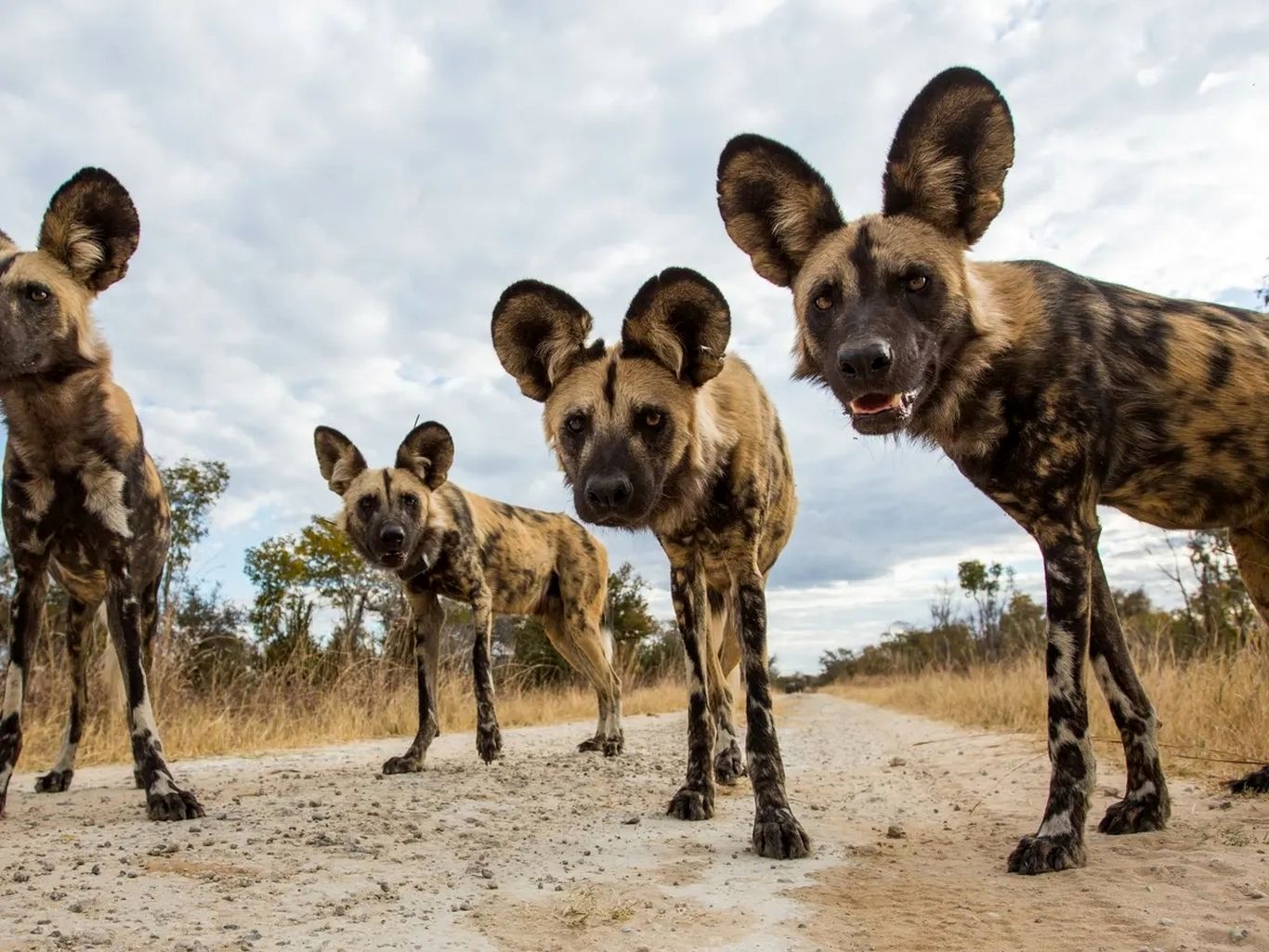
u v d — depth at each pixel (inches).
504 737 102.5
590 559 93.9
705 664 47.1
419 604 76.4
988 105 37.0
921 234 37.0
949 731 98.6
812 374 40.4
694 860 35.9
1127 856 33.3
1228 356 38.6
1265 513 41.7
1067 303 37.8
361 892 31.2
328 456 86.4
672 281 43.3
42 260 49.0
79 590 59.8
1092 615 38.9
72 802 53.1
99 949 25.2
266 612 145.1
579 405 43.9
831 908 28.8
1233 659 68.6
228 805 49.5
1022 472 36.4
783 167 39.8
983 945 24.7
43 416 48.9
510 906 29.5
